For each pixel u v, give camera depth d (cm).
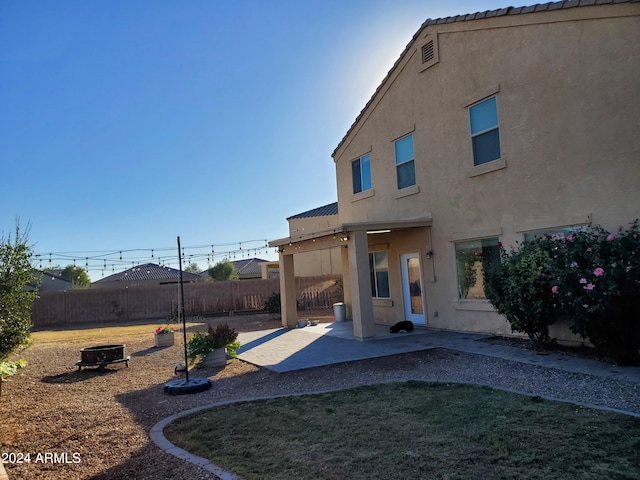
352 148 1686
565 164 956
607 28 882
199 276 4481
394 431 521
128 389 855
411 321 1433
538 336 980
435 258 1312
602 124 891
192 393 784
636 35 840
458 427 521
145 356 1252
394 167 1470
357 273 1232
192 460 471
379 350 1064
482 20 1135
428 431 513
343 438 509
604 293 744
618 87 866
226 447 505
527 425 514
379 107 1530
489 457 432
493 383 729
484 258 1080
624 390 643
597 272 746
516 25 1054
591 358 842
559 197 968
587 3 900
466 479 391
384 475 408
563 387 678
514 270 923
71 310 2583
